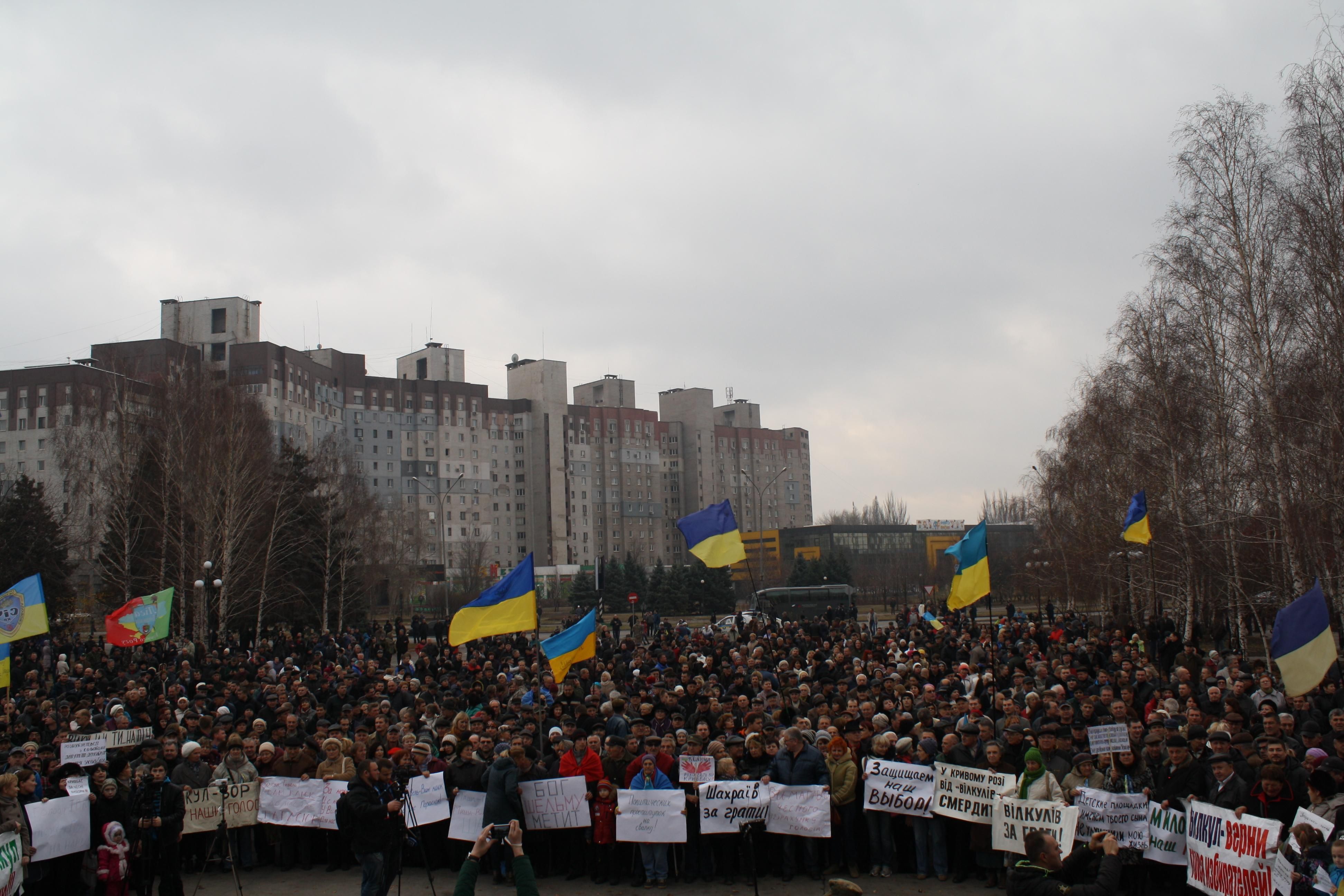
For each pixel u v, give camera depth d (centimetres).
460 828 1252
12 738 1552
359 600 5706
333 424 12181
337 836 1333
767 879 1248
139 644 2602
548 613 9638
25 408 9644
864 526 12750
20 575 4956
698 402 15975
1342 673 1630
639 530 14938
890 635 3038
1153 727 1092
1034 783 1062
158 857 1141
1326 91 2478
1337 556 2381
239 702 1889
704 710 1517
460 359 14200
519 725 1335
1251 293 2716
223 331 10731
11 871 998
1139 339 3522
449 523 13188
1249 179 2764
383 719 1399
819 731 1299
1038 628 3077
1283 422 2544
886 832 1216
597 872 1247
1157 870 1119
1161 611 3922
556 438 14175
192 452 4466
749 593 10400
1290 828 925
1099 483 4322
